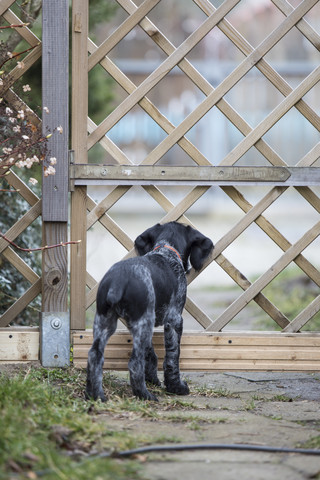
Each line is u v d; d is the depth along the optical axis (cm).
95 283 487
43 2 471
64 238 479
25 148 430
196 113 490
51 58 472
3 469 246
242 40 491
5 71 501
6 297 646
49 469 249
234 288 1209
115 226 489
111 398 406
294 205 2353
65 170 475
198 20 3098
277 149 2386
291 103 491
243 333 493
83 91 480
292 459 286
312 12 2602
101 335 402
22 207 658
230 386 475
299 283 1048
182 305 449
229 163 494
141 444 304
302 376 514
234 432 333
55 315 475
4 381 380
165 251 452
